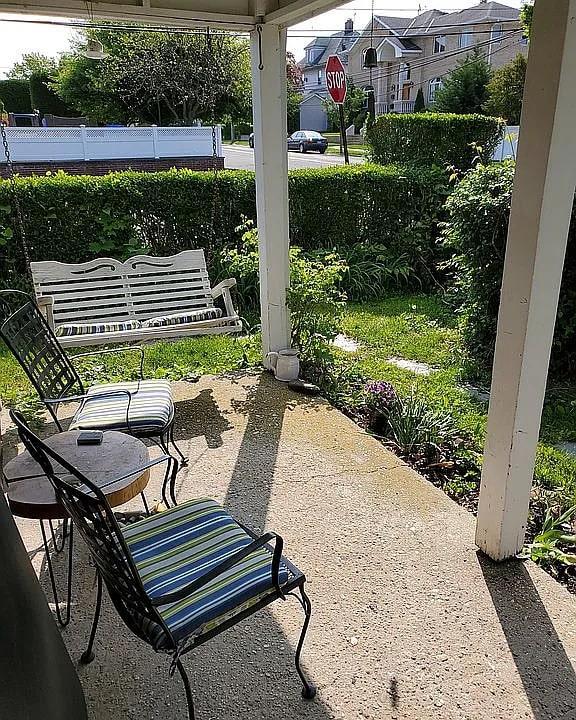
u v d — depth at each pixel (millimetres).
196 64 13562
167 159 11234
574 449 3117
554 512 2521
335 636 1873
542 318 1894
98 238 5562
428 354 4520
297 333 4250
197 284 4527
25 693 1102
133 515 2545
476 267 4129
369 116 7477
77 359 4512
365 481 2797
